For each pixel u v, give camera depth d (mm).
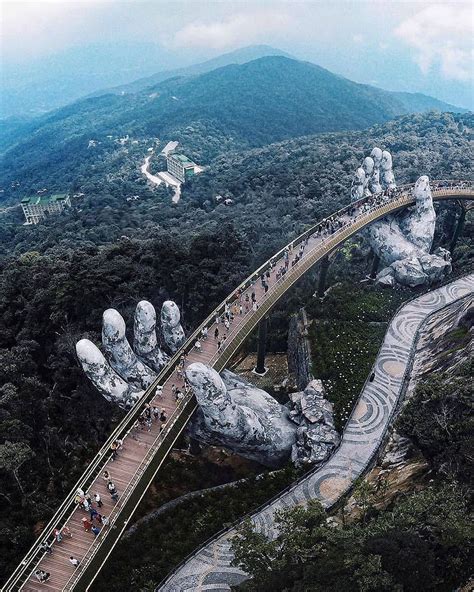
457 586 23922
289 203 117000
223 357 45875
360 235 88875
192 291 65938
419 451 37719
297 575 26266
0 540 36312
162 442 37094
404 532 25406
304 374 55500
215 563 34906
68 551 30688
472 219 92188
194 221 128500
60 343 55156
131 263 66438
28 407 46875
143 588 33000
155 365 47344
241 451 44250
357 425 46438
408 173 127438
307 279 78375
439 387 36938
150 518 38625
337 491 40031
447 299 67438
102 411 49875
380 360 55219
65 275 61094
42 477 42844
